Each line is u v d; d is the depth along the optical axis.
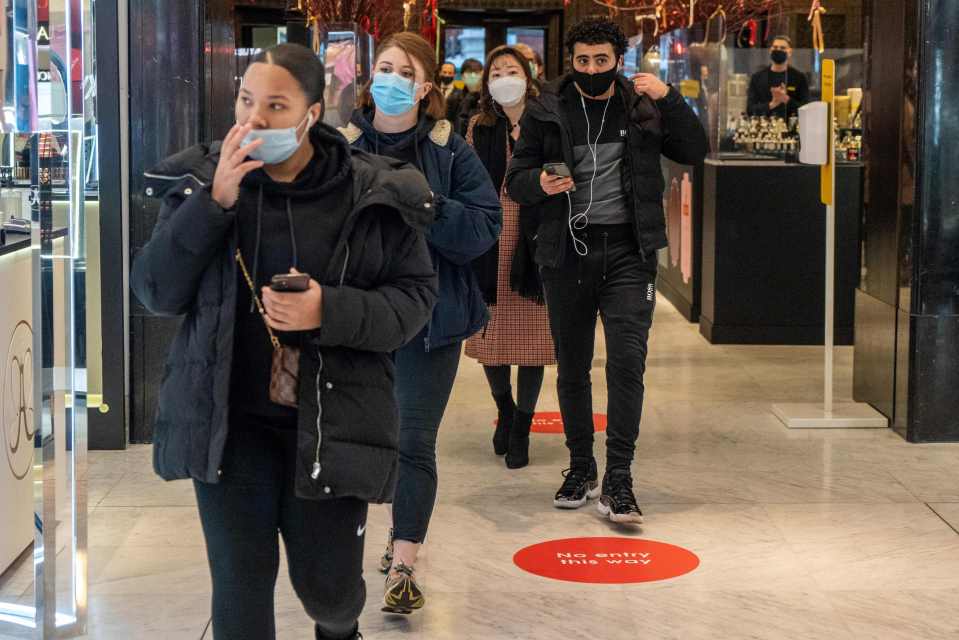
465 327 3.59
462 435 5.97
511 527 4.54
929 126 5.62
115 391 5.59
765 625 3.64
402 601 3.58
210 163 2.47
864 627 3.63
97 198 5.46
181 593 3.87
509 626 3.63
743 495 4.95
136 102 5.56
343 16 6.46
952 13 5.58
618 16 11.34
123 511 4.70
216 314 2.42
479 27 15.46
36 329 3.39
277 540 2.52
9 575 4.00
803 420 6.07
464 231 3.49
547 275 4.56
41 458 3.34
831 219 6.03
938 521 4.62
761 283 8.42
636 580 4.00
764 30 10.19
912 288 5.70
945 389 5.72
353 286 2.50
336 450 2.43
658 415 6.36
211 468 2.39
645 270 4.47
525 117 4.56
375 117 3.67
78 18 3.37
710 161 8.50
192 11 5.58
